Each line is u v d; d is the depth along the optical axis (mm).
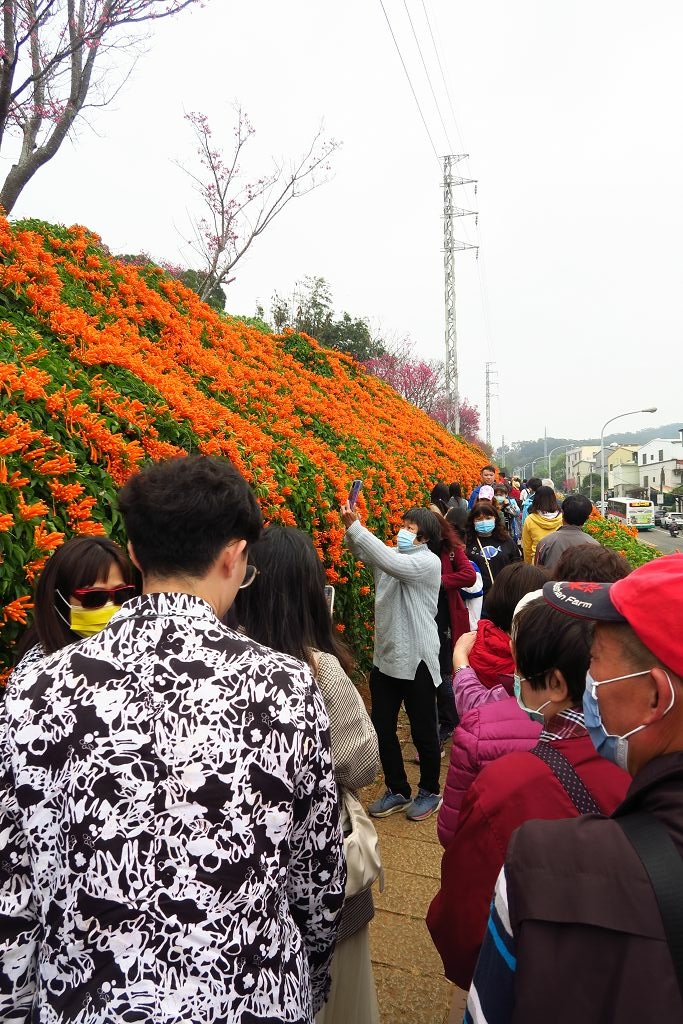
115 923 1069
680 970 820
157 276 8461
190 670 1186
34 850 1143
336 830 1370
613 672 1117
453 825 2148
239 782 1148
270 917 1170
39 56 6867
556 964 873
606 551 2676
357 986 2012
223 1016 1066
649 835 919
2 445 2730
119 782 1106
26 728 1163
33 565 2648
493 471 14953
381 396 12906
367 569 6000
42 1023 1091
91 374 4605
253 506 1409
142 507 1300
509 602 2420
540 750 1694
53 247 7176
